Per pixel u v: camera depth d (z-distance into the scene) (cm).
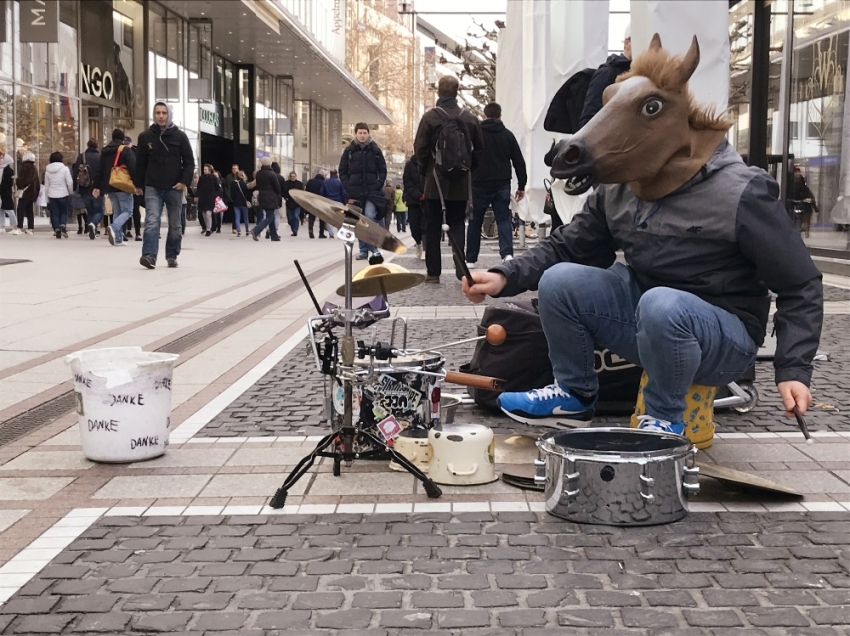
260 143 4306
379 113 6588
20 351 682
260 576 293
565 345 433
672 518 338
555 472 343
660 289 380
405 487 381
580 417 447
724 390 496
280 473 401
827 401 536
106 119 2831
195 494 374
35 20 2300
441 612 267
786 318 368
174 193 1327
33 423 488
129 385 411
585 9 1052
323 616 265
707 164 385
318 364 384
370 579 290
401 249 377
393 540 323
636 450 338
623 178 378
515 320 499
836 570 295
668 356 376
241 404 529
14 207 2197
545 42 1296
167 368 423
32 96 2406
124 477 396
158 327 801
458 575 293
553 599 275
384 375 405
